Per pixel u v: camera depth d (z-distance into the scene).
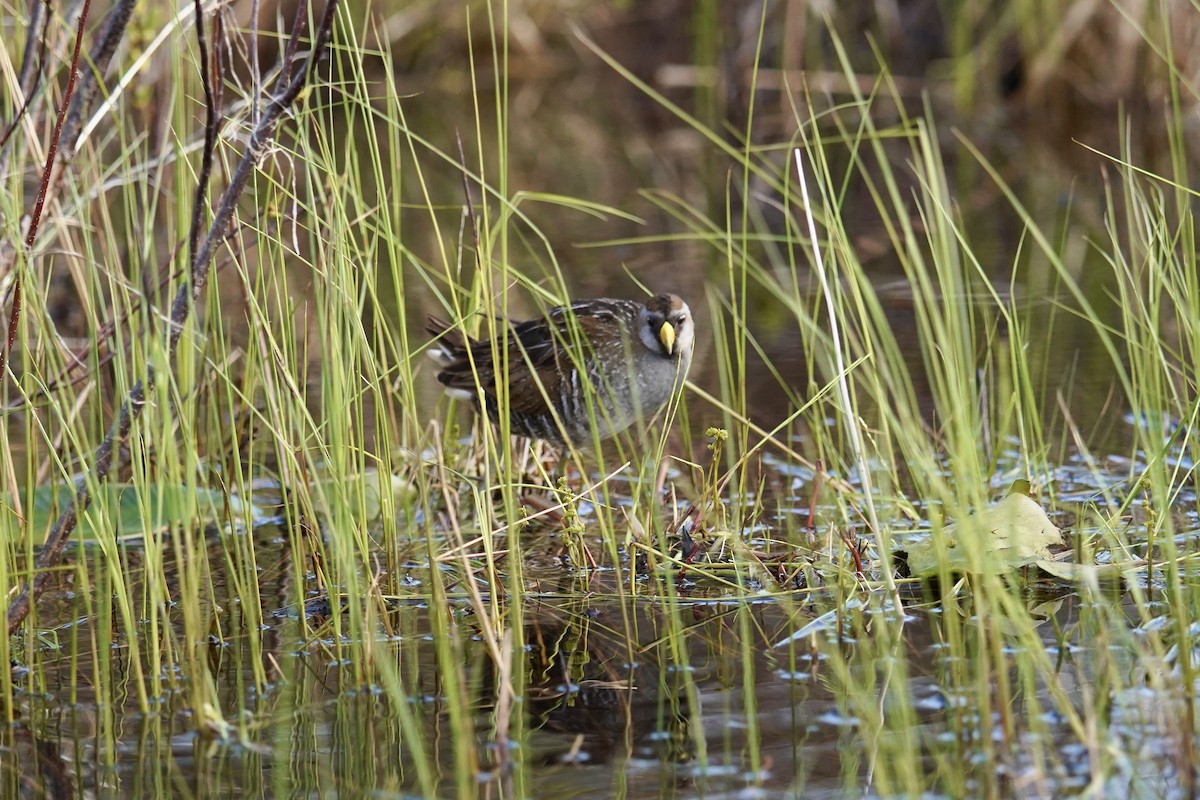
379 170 7.77
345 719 6.51
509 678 6.43
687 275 15.25
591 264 15.79
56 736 6.41
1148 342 8.82
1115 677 6.14
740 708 6.45
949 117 22.09
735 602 7.84
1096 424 10.66
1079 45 21.80
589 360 9.77
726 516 9.00
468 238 16.61
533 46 25.88
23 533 8.12
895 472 9.02
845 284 14.62
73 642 6.82
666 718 6.38
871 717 6.23
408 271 15.24
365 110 7.65
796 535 8.74
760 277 9.43
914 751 5.91
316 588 8.29
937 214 8.02
